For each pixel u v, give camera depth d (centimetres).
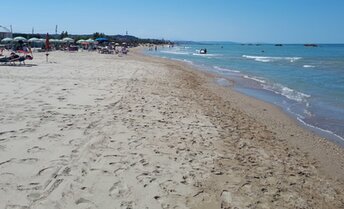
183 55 6444
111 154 621
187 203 473
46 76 1639
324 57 5916
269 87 1945
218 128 901
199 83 1972
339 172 696
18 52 3353
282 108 1352
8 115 825
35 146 628
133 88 1402
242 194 521
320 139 939
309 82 2170
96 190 482
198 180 551
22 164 547
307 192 565
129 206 448
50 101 1017
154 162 604
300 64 3953
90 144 661
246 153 725
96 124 801
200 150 698
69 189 477
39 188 473
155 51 8444
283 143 867
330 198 557
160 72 2325
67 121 807
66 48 5303
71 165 555
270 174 619
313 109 1342
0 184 478
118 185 502
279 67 3466
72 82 1460
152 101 1152
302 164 713
